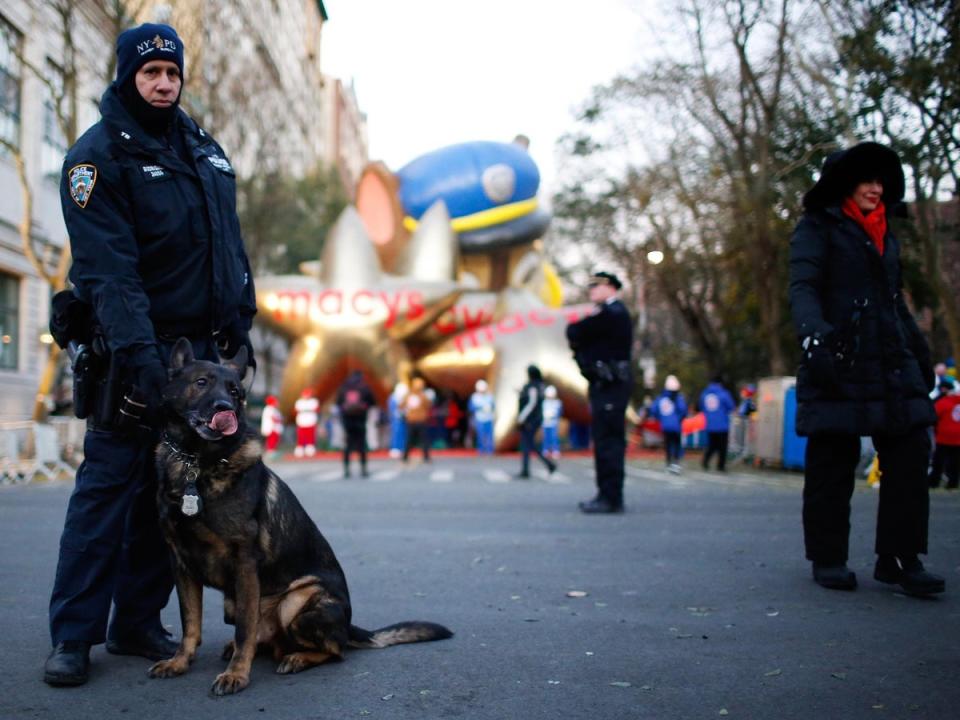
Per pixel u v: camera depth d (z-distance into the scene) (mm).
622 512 9695
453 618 4668
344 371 25141
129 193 3766
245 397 3678
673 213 27562
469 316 26094
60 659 3531
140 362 3520
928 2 14117
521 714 3170
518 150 27203
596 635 4285
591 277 9625
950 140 14930
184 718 3131
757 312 27562
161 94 3803
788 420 18047
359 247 25203
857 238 5262
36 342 24234
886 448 5199
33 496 12047
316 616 3703
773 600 5066
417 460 22406
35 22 20078
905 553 5113
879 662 3789
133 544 3951
